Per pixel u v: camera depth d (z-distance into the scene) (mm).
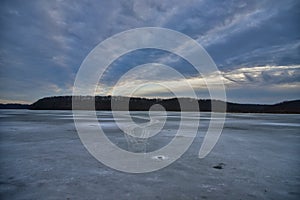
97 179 3938
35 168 4590
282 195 3295
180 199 3111
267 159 5609
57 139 8586
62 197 3154
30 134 10016
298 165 5039
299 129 13961
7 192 3324
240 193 3350
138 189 3471
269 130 13156
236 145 7668
